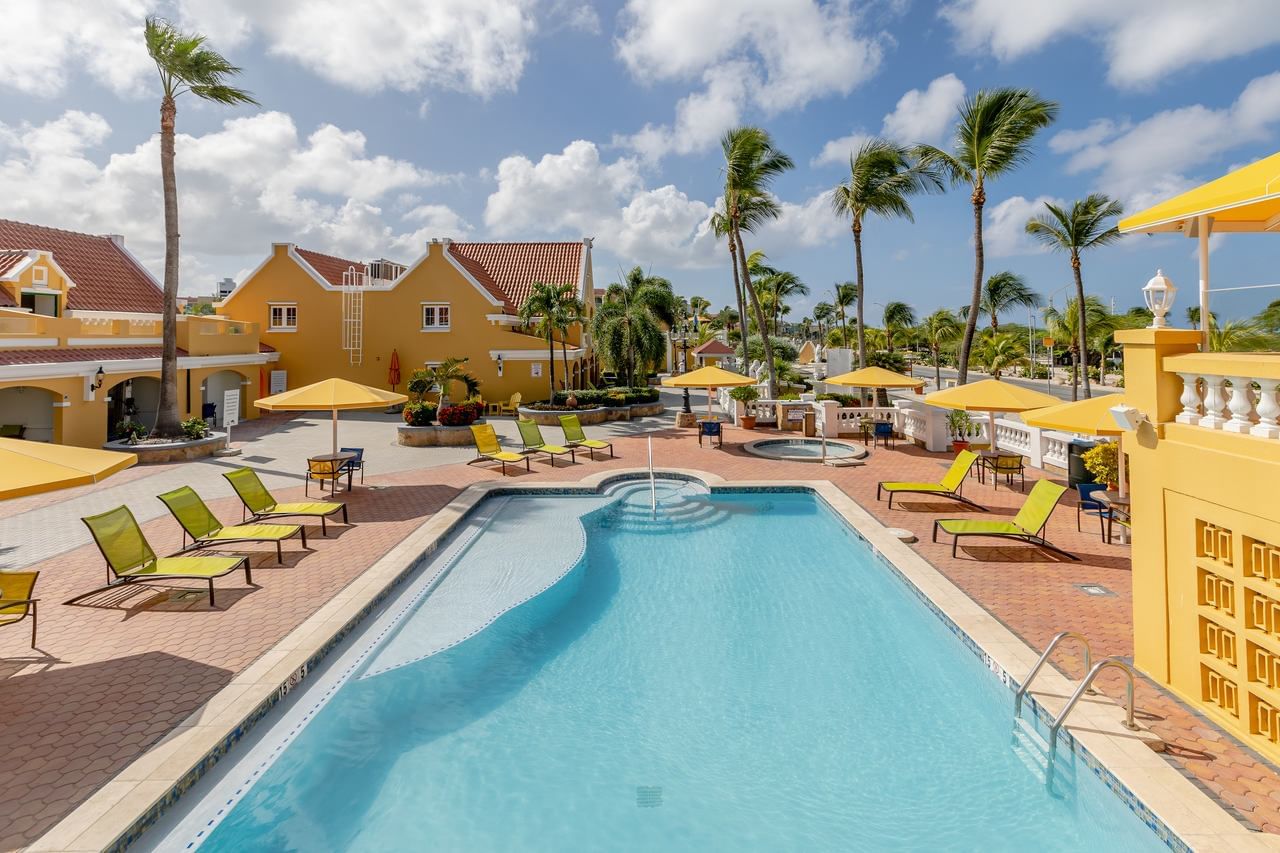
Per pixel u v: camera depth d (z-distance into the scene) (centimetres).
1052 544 1023
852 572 1010
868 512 1242
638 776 536
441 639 771
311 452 2006
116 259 2875
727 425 2611
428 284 3173
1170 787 446
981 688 666
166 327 1920
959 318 7288
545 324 2844
